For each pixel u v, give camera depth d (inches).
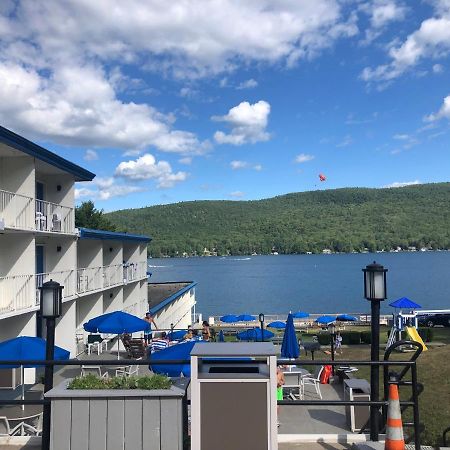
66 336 795.4
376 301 245.6
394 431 207.0
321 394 516.4
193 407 193.0
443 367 550.6
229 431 191.9
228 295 3882.9
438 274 5290.4
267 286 4591.5
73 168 820.6
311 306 3147.1
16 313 610.9
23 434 342.3
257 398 193.2
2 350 388.2
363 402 217.0
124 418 197.9
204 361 216.5
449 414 401.4
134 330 652.1
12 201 661.3
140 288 1258.6
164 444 196.9
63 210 822.5
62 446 197.8
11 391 483.5
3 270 659.4
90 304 940.6
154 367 396.5
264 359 215.9
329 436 240.1
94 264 956.0
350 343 1211.9
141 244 1277.1
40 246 801.6
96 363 222.8
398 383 211.3
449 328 1446.9
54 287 239.8
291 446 232.5
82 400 199.0
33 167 674.2
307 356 995.3
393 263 7214.6
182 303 1628.9
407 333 984.3
